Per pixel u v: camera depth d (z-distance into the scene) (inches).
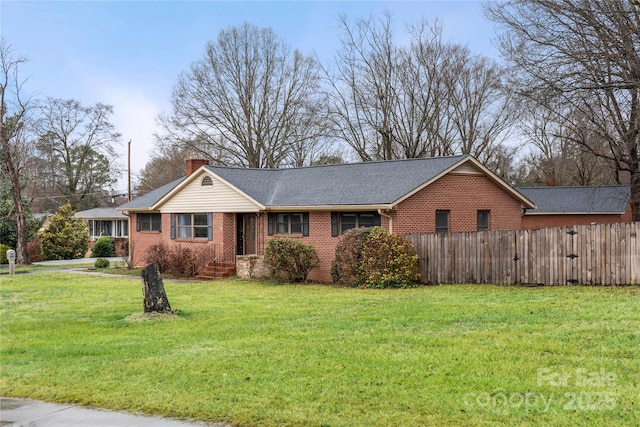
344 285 773.9
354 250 751.7
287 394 273.4
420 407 248.1
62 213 1668.3
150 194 1261.1
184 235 1079.0
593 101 1038.4
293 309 547.8
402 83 1705.2
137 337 426.0
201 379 304.2
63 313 563.2
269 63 1824.6
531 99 959.6
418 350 343.3
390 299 589.6
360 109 1748.3
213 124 1839.3
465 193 885.2
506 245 672.4
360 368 309.4
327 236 869.2
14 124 1385.3
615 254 585.3
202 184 1035.3
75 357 369.7
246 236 1010.7
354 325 438.6
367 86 1732.3
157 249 1057.5
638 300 478.9
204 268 995.3
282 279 856.9
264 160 1859.0
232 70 1817.2
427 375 292.4
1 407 277.9
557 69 868.0
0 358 375.6
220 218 1003.9
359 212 837.2
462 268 711.7
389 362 318.3
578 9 816.9
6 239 1526.8
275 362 330.3
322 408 253.0
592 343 338.6
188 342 399.5
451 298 567.8
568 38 853.2
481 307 494.3
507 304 504.4
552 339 353.7
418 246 751.7
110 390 294.2
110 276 1006.4
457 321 433.7
